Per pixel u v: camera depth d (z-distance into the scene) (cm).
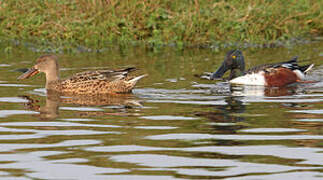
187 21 2241
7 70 1672
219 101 1282
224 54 1970
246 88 1464
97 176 794
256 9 2319
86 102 1280
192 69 1688
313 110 1175
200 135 990
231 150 905
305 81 1553
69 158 870
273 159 860
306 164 840
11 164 847
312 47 2081
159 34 2214
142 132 1011
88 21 2245
